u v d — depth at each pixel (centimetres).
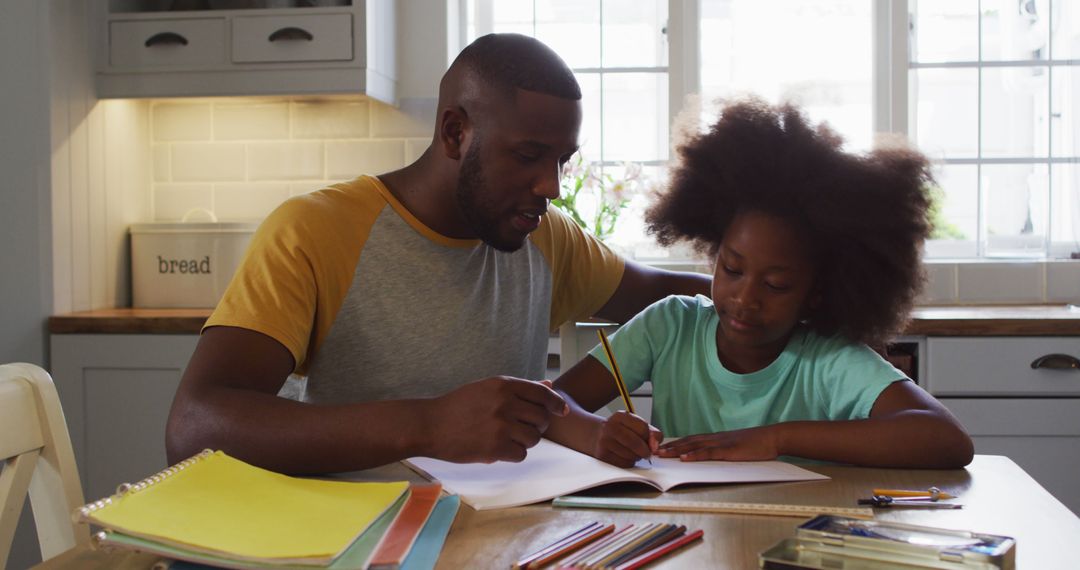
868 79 295
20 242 254
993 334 237
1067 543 81
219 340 117
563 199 265
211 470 87
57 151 256
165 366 250
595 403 143
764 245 126
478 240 142
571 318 169
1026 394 238
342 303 133
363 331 135
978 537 75
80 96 264
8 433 102
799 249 126
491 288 143
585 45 301
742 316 128
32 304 253
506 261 146
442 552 77
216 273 273
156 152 300
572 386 143
